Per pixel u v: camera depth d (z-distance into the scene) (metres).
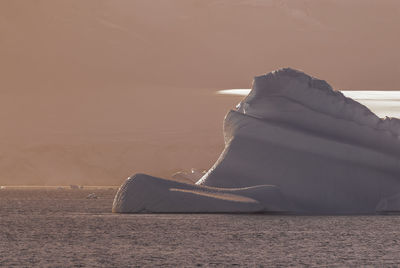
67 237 78.56
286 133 113.19
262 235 78.62
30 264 57.19
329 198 109.50
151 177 109.25
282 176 110.12
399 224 92.12
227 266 55.62
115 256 61.91
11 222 103.38
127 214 106.38
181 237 76.81
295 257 61.09
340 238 76.44
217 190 107.31
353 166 111.88
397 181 112.56
